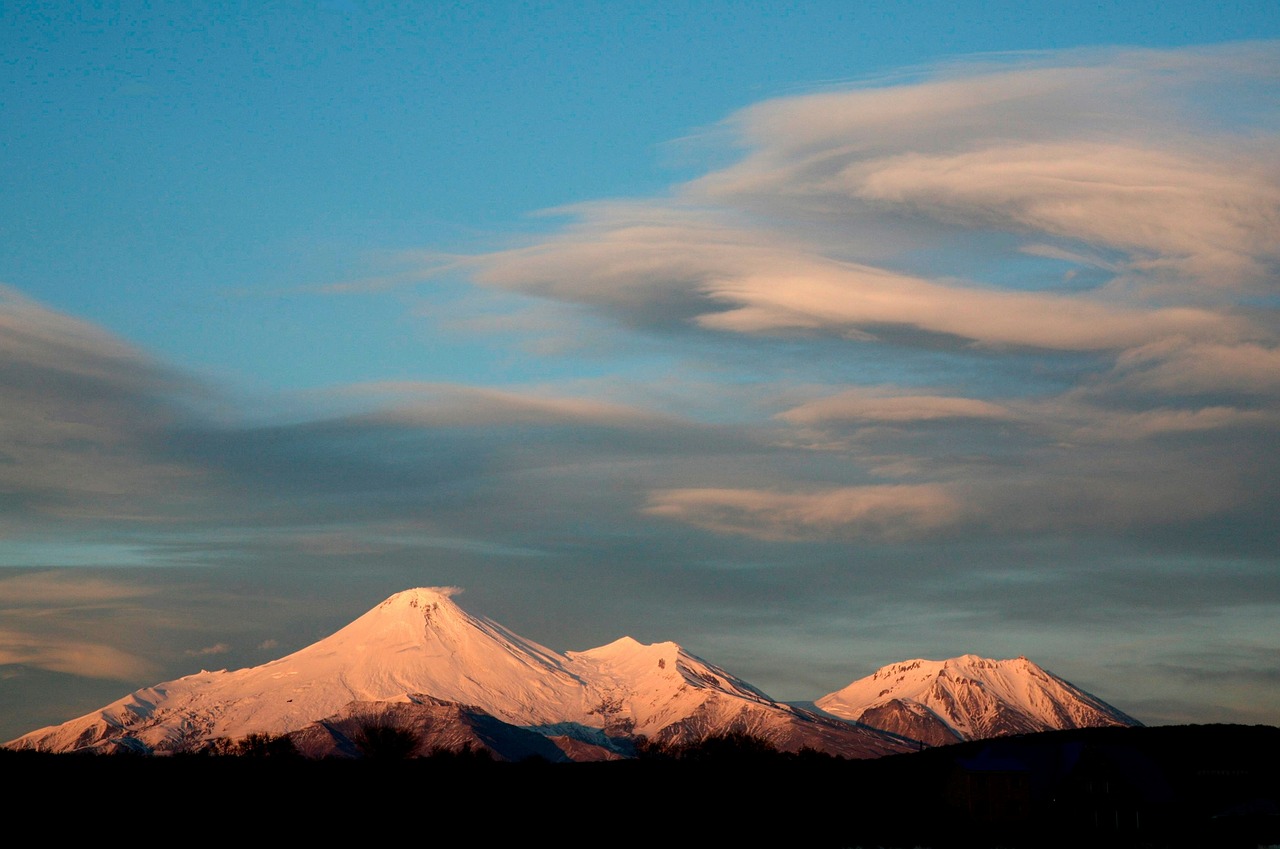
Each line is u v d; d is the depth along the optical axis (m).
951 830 134.50
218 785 127.88
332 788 133.12
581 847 115.12
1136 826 136.12
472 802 132.00
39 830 103.75
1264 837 137.00
